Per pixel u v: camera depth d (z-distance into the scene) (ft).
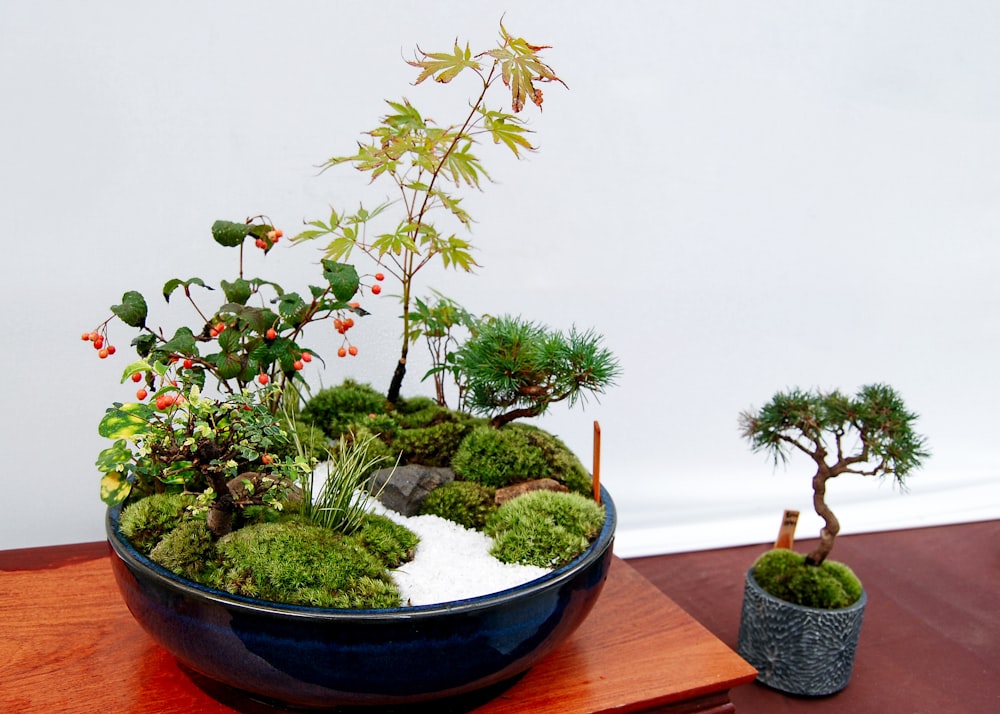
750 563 6.34
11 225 4.35
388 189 5.05
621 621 3.69
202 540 2.87
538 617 2.71
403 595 2.78
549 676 3.24
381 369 5.22
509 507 3.38
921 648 5.19
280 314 3.42
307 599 2.57
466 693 2.84
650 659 3.38
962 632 5.40
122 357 4.83
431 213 5.17
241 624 2.50
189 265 4.75
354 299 5.02
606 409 6.11
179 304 4.80
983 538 6.77
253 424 2.88
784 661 4.55
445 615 2.49
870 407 4.35
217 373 3.36
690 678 3.25
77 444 4.91
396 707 2.77
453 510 3.54
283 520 3.05
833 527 4.59
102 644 3.34
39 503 4.95
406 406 4.45
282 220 4.86
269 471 3.30
